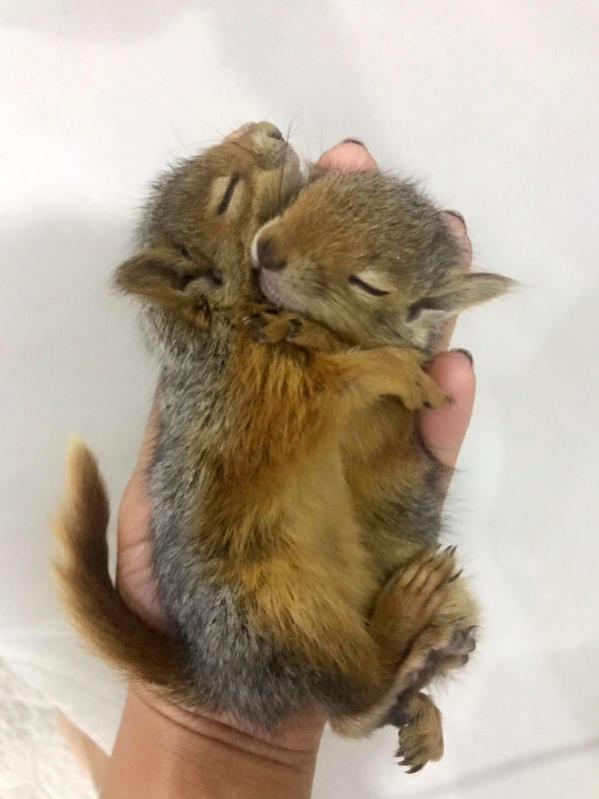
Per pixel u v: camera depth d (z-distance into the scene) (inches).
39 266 11.1
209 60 11.6
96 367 11.1
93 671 10.2
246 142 7.7
